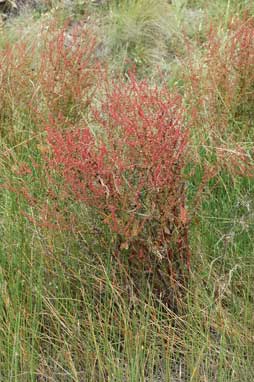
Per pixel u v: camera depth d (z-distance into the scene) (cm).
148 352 266
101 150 272
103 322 286
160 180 271
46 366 276
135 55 522
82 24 529
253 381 262
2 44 501
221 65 386
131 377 253
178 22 538
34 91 392
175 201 281
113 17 551
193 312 283
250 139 371
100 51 529
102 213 275
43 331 289
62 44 398
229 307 298
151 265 286
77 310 289
